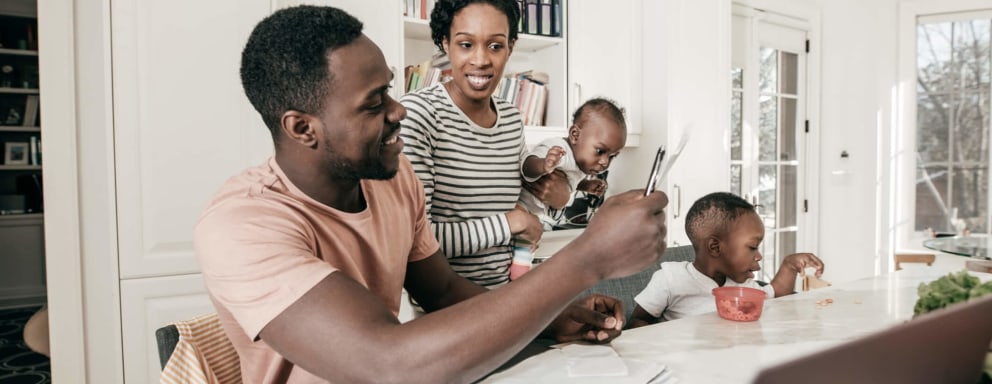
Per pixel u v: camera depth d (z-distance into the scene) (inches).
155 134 76.2
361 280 32.9
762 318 42.9
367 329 24.1
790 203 160.7
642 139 125.3
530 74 116.3
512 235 49.5
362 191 34.8
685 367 32.4
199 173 78.8
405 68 98.6
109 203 74.0
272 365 30.3
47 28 78.1
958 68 155.0
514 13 52.6
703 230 57.4
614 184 131.0
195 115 78.4
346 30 28.8
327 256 31.1
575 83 114.6
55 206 79.3
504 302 25.0
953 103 156.3
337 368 24.4
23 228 179.5
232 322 30.2
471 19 48.8
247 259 26.1
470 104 51.4
